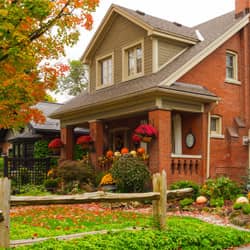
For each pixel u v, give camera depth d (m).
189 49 17.02
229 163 16.08
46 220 9.88
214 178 15.41
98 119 17.36
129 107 15.63
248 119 16.97
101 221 9.80
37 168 19.34
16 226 8.38
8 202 5.58
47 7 10.13
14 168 18.91
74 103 19.28
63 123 19.83
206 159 15.30
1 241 5.48
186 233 7.25
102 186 14.98
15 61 10.64
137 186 13.73
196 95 14.63
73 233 7.12
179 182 13.64
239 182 15.95
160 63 16.22
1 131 31.06
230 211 11.04
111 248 6.05
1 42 9.92
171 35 16.30
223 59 16.73
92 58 19.72
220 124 16.17
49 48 11.37
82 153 22.05
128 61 17.78
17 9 9.76
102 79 19.27
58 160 19.41
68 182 16.25
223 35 16.44
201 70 15.81
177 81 14.89
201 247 7.08
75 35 11.49
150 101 14.60
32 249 5.65
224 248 7.37
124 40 17.77
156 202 7.39
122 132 19.56
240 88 17.16
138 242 6.42
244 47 17.38
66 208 12.34
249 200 12.05
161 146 14.08
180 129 16.14
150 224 7.58
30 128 23.86
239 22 17.08
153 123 14.36
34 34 10.90
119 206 12.81
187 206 12.18
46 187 17.34
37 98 11.59
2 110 10.95
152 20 17.11
